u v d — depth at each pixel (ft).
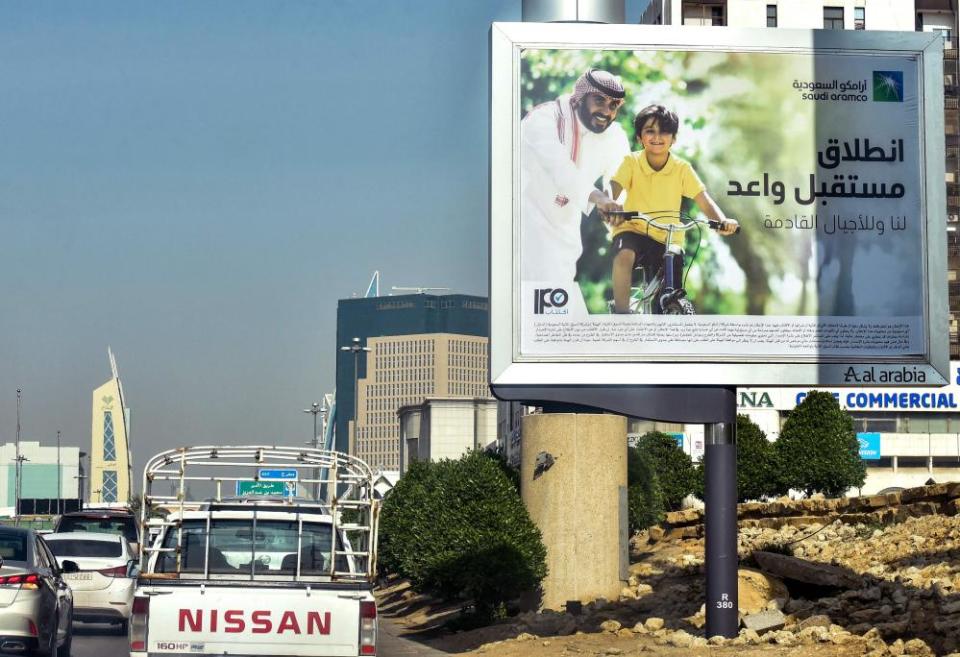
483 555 72.49
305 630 37.88
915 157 56.39
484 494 75.56
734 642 53.98
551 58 55.93
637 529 104.99
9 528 51.72
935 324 55.93
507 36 55.77
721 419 55.93
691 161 55.93
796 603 62.59
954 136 325.62
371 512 40.37
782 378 55.36
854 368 55.57
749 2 317.22
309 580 38.81
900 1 320.29
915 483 286.87
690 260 55.62
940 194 56.24
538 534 73.77
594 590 73.56
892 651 46.93
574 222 55.47
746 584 66.13
